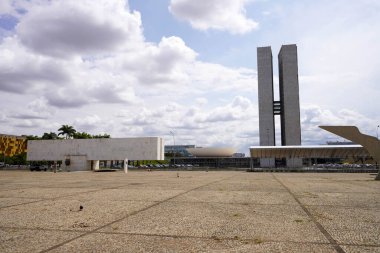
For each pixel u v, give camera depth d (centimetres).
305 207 827
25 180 2394
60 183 1961
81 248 438
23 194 1214
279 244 458
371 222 620
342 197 1071
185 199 1019
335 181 2083
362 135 2366
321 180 2222
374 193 1216
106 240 482
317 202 933
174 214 720
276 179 2395
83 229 561
